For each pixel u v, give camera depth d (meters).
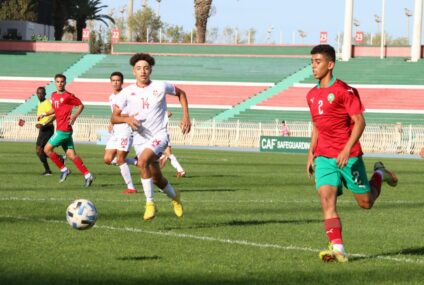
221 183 34.94
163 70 110.31
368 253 16.11
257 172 43.03
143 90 20.16
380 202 27.84
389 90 98.31
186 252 15.61
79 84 108.62
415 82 99.50
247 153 69.00
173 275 13.17
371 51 111.75
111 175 38.53
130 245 16.33
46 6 152.88
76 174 38.59
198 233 18.47
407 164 56.53
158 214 22.25
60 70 112.94
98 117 93.62
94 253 15.21
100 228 18.83
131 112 20.22
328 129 15.05
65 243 16.34
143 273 13.30
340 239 14.91
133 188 29.22
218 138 83.50
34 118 88.50
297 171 44.38
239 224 20.36
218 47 116.50
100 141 82.25
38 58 115.38
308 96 15.37
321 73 15.14
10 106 104.56
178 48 118.19
